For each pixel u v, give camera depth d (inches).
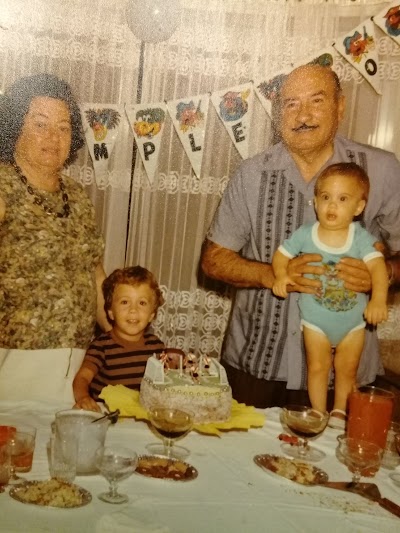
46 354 74.3
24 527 40.1
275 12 110.5
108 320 88.1
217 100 102.5
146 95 110.7
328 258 80.7
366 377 87.5
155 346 86.3
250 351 87.9
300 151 84.4
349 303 79.7
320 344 80.2
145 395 62.6
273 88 99.9
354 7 109.3
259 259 88.9
